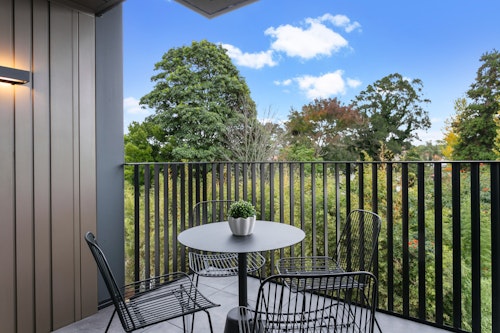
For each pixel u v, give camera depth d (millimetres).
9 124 2246
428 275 6738
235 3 2807
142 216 7355
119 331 2484
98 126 2889
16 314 2279
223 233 2328
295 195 7332
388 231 2674
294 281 2207
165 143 10453
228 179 3688
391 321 2537
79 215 2697
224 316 2664
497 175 2174
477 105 10453
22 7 2307
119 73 3121
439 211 2424
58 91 2543
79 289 2678
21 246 2312
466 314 6727
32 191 2375
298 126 11039
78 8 2625
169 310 1859
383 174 6996
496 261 2203
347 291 1955
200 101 10383
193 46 10758
